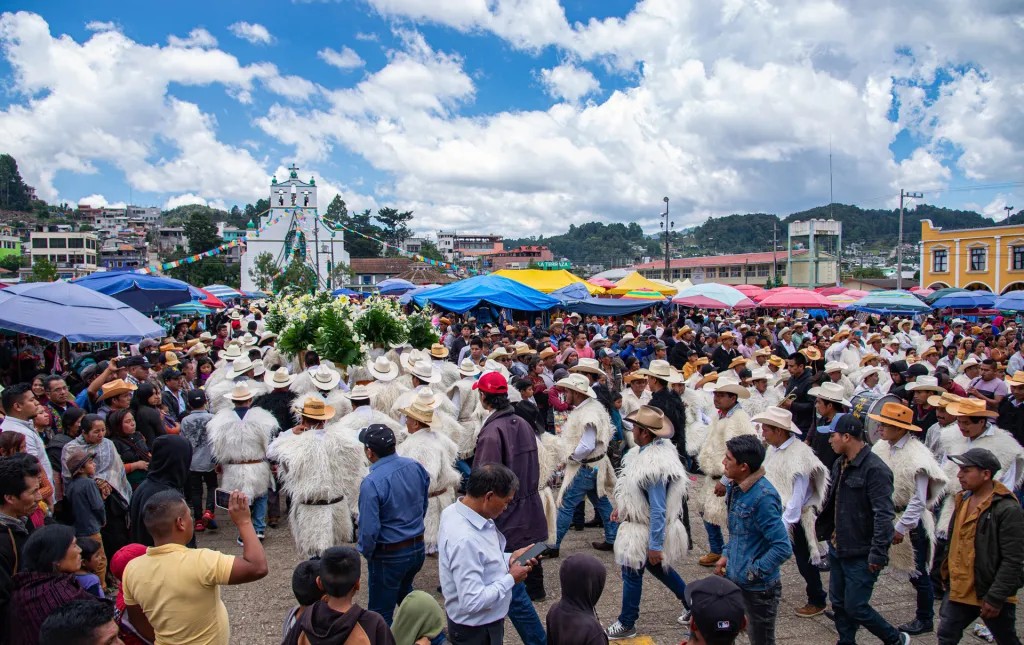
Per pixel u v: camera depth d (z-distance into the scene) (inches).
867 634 187.8
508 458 185.9
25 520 143.1
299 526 207.8
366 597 212.2
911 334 665.6
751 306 739.4
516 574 133.0
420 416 207.0
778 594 148.9
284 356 393.1
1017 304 652.7
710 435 233.5
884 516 158.6
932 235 1774.1
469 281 649.6
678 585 179.8
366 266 2977.4
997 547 145.5
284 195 2738.7
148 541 182.5
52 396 241.0
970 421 202.1
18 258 2915.8
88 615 94.7
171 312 766.5
